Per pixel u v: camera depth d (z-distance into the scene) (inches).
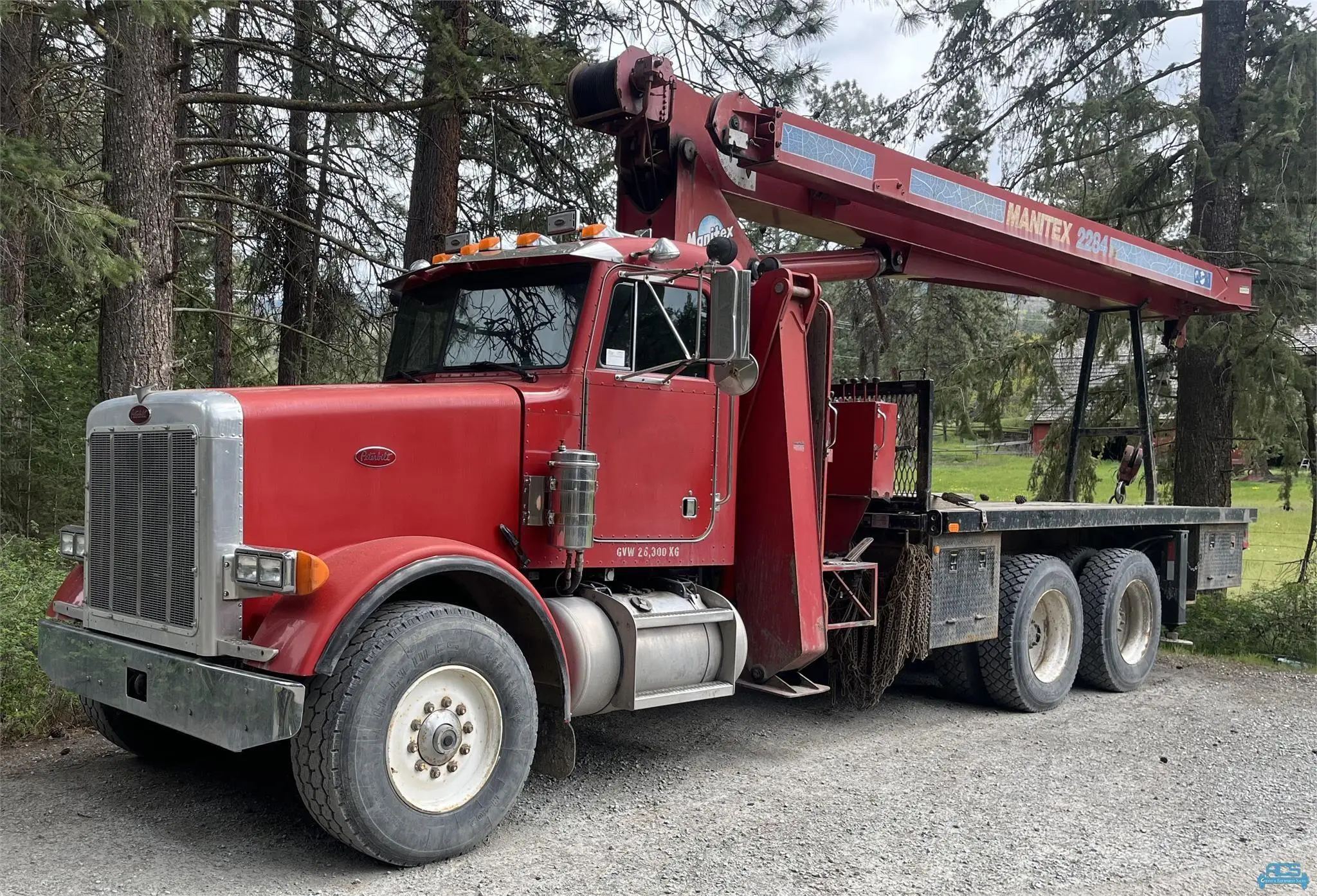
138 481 168.4
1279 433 411.5
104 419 176.6
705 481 216.7
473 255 209.2
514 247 209.6
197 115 421.1
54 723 222.5
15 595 250.4
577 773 211.5
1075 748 241.9
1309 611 391.9
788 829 180.4
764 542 223.3
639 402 204.1
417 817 157.2
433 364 210.5
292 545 162.4
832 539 266.4
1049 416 550.9
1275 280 416.5
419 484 175.6
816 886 155.3
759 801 195.6
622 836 175.0
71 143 395.9
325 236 386.6
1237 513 377.1
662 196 238.5
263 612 162.4
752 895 151.6
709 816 186.5
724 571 228.7
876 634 257.6
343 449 168.1
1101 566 315.0
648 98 224.5
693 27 406.0
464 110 360.8
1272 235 418.3
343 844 167.2
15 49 339.6
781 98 419.8
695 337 213.9
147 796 186.2
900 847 173.0
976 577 271.9
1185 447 450.6
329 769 149.0
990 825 185.0
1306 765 230.1
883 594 262.4
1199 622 401.1
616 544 199.9
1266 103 408.5
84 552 187.3
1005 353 499.5
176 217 367.2
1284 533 674.2
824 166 246.1
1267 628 390.3
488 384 190.5
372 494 170.6
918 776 214.5
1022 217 297.1
